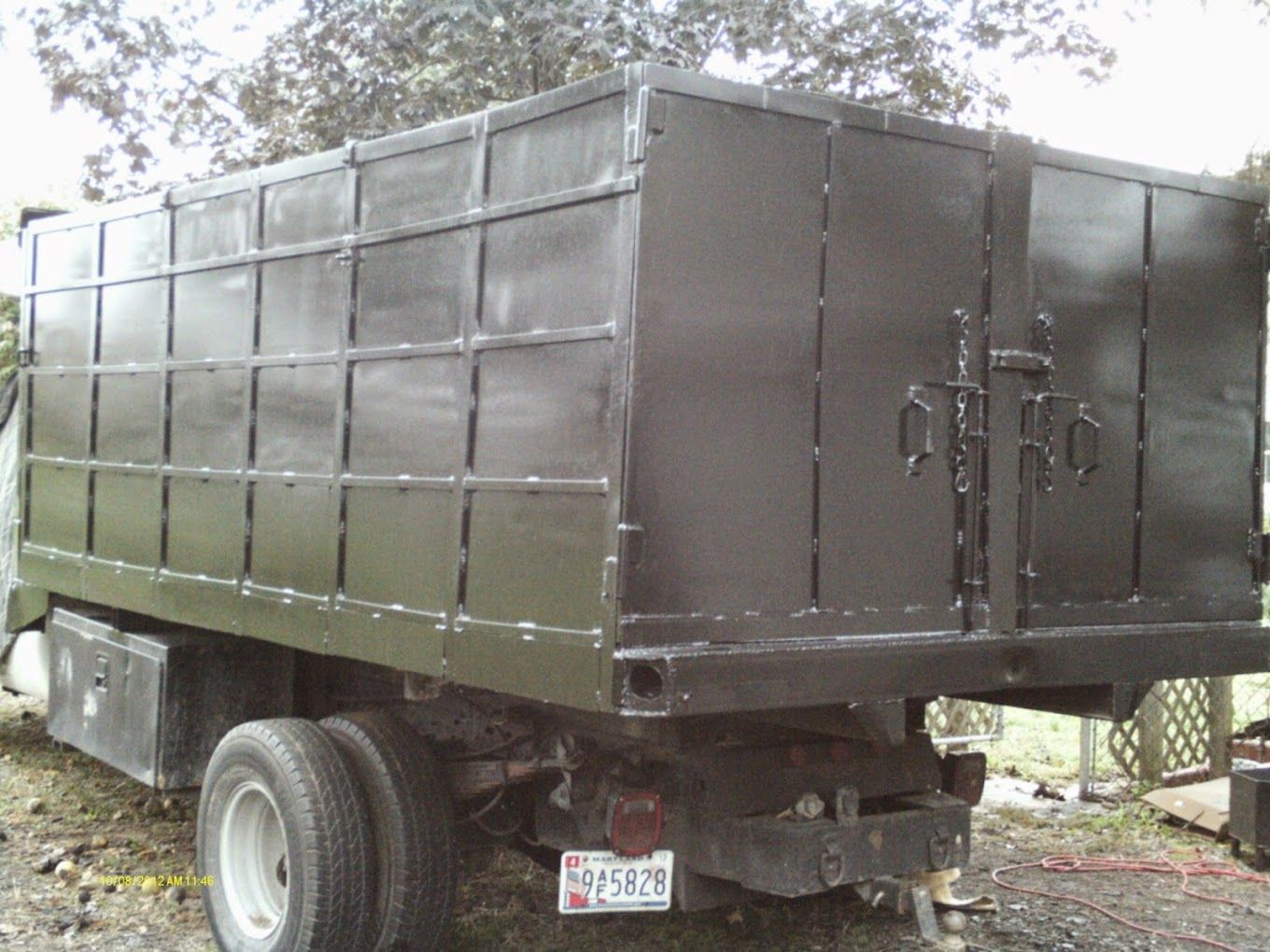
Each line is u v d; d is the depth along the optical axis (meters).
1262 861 5.98
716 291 3.48
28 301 6.49
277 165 4.75
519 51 8.18
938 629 3.88
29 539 6.47
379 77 8.56
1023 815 6.84
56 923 4.97
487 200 3.86
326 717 4.90
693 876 4.15
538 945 4.86
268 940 4.35
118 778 7.05
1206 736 7.50
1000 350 4.02
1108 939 5.06
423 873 4.26
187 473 5.15
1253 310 4.71
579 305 3.51
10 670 7.08
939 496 3.89
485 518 3.76
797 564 3.61
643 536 3.34
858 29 8.59
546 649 3.49
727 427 3.49
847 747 4.28
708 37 8.32
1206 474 4.59
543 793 4.55
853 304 3.73
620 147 3.42
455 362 3.91
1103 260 4.31
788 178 3.61
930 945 4.88
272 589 4.65
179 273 5.27
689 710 3.28
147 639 5.39
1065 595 4.20
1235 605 4.67
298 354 4.59
